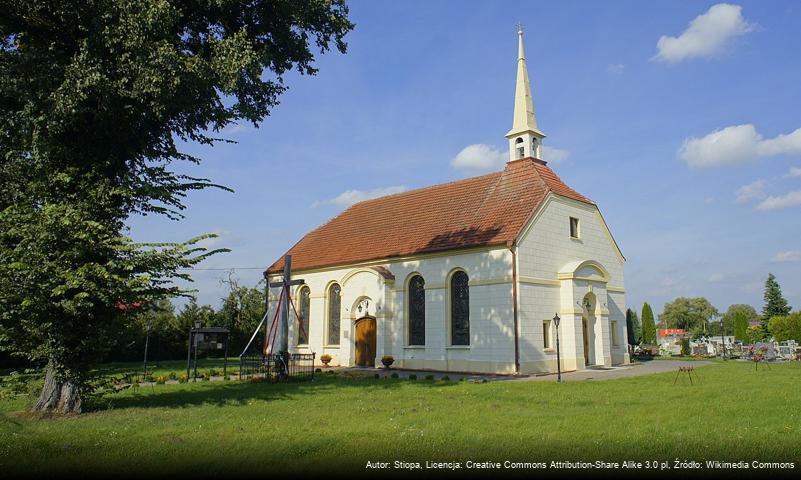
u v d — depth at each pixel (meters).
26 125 12.70
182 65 13.10
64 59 13.30
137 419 11.95
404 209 35.09
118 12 12.68
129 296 12.95
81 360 13.21
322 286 34.47
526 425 10.54
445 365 27.42
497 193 30.48
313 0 15.57
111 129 14.06
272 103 16.95
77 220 12.38
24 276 12.03
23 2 12.46
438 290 28.33
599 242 31.98
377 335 30.20
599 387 17.58
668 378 20.81
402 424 10.83
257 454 8.43
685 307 111.06
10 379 13.62
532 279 26.25
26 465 8.05
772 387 16.67
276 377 21.41
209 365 34.66
